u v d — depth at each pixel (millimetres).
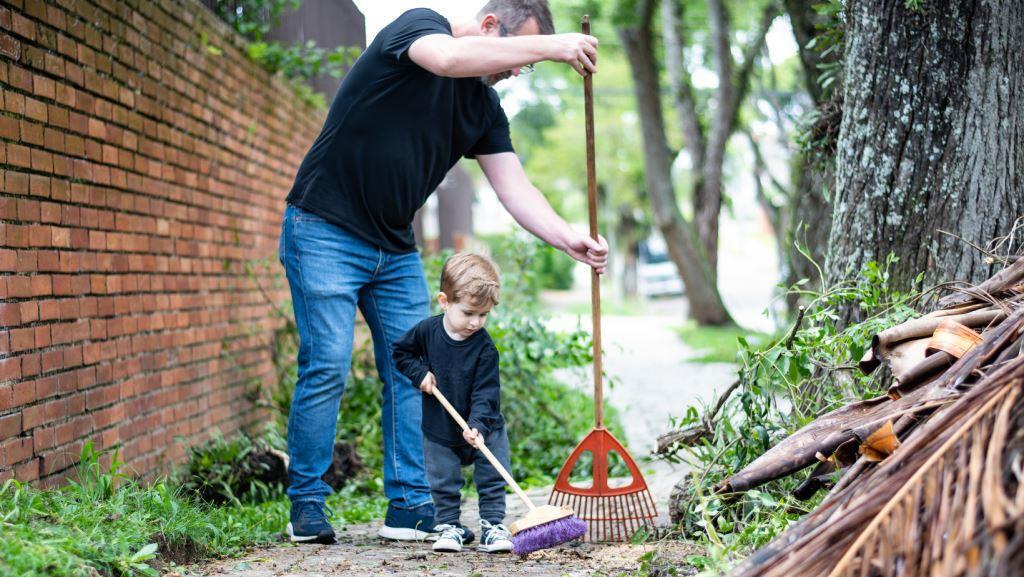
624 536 4219
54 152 4164
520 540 3588
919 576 2049
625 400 10219
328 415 4020
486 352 4051
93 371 4461
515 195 4250
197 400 5895
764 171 21312
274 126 7918
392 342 4211
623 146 42781
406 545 4062
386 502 5574
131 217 4988
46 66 4105
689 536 3688
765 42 20172
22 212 3871
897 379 2947
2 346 3672
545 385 7262
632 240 46500
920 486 2227
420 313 4246
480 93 4109
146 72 5250
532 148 44219
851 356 3832
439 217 22516
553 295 48344
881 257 4246
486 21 3889
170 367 5457
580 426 7812
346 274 3980
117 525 3248
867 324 3715
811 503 3381
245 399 6848
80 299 4359
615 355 15242
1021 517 1838
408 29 3740
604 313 29516
